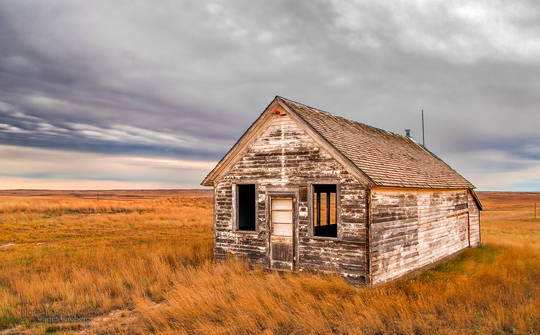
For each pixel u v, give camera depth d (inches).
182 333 306.0
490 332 310.5
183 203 2923.2
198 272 492.4
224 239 566.3
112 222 1354.6
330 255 470.3
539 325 324.5
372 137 660.1
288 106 510.6
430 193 617.0
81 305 396.5
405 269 520.1
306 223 492.7
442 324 330.6
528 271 569.0
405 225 527.8
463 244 765.9
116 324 336.8
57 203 1943.9
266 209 527.5
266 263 524.1
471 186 805.9
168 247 702.5
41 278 494.6
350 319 332.2
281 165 519.8
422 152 847.1
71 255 673.0
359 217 451.5
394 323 331.3
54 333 325.1
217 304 368.2
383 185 457.7
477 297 394.6
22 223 1273.4
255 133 545.0
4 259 648.4
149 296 435.5
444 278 513.0
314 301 371.6
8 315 356.8
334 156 474.6
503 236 1162.6
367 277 439.5
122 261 572.1
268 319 330.3
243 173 553.9
